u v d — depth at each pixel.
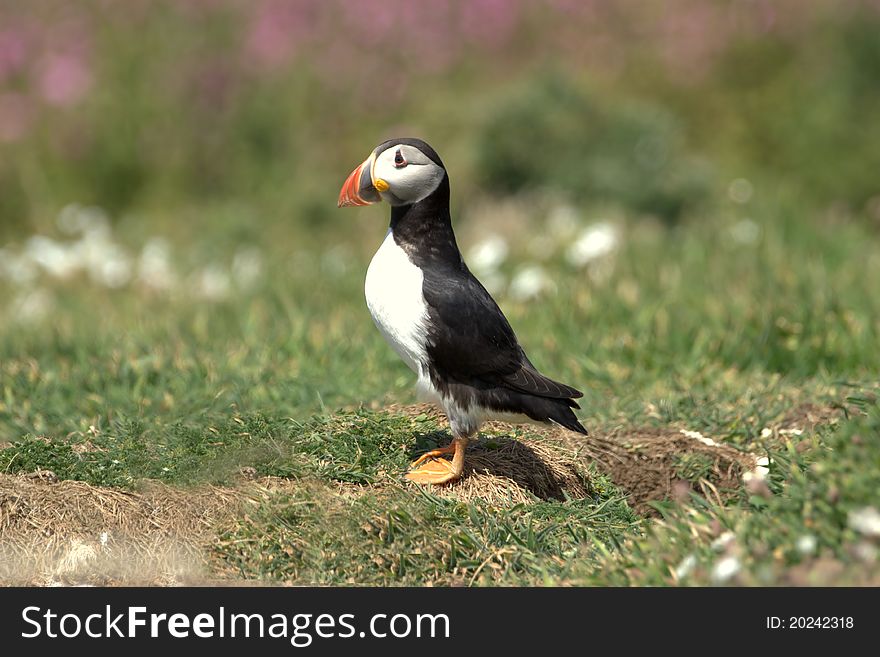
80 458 8.55
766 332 11.53
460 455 8.38
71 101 21.69
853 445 7.17
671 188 18.38
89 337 12.33
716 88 23.05
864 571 6.29
